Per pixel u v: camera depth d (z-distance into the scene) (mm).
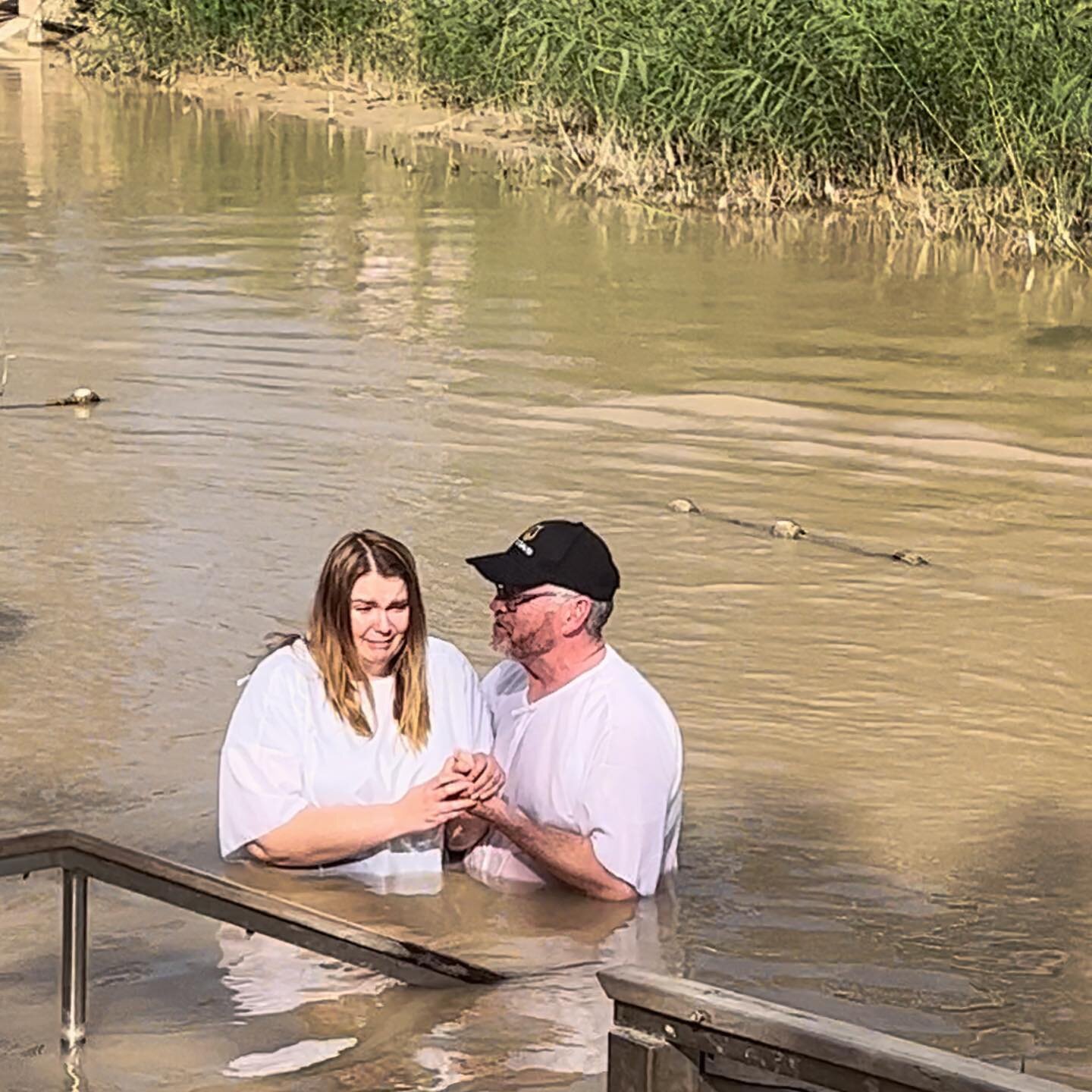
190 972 4531
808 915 5023
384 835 5086
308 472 9234
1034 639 7297
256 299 13039
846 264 14508
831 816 5695
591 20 18141
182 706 6398
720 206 16672
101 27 27312
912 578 7973
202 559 7922
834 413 10469
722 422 10281
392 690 5188
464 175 18391
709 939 4852
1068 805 5852
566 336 12109
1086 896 5172
